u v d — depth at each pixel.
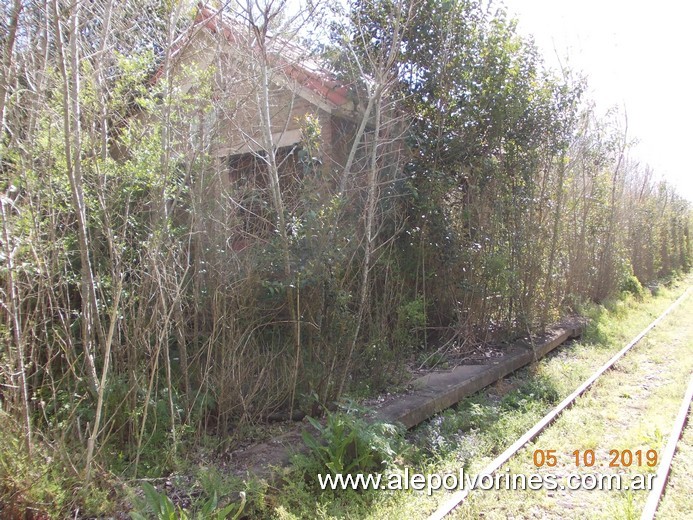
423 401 5.39
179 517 3.07
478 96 7.61
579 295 12.55
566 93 8.98
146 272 4.13
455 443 4.89
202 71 4.45
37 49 3.90
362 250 5.71
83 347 4.04
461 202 8.02
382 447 3.98
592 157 12.16
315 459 3.97
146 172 3.81
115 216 4.39
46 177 3.69
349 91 6.91
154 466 3.84
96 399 3.86
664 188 23.67
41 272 3.51
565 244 11.32
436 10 7.17
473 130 7.70
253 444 4.39
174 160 4.12
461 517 3.52
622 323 11.56
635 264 18.83
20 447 3.16
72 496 3.23
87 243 4.12
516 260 8.66
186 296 4.62
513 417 5.54
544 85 8.79
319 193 5.28
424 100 7.47
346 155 6.74
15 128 3.55
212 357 4.70
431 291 7.77
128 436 4.01
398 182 6.84
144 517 2.95
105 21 4.22
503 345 8.29
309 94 6.86
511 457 4.45
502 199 8.29
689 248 32.31
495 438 5.02
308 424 4.78
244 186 5.34
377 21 7.37
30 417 3.53
